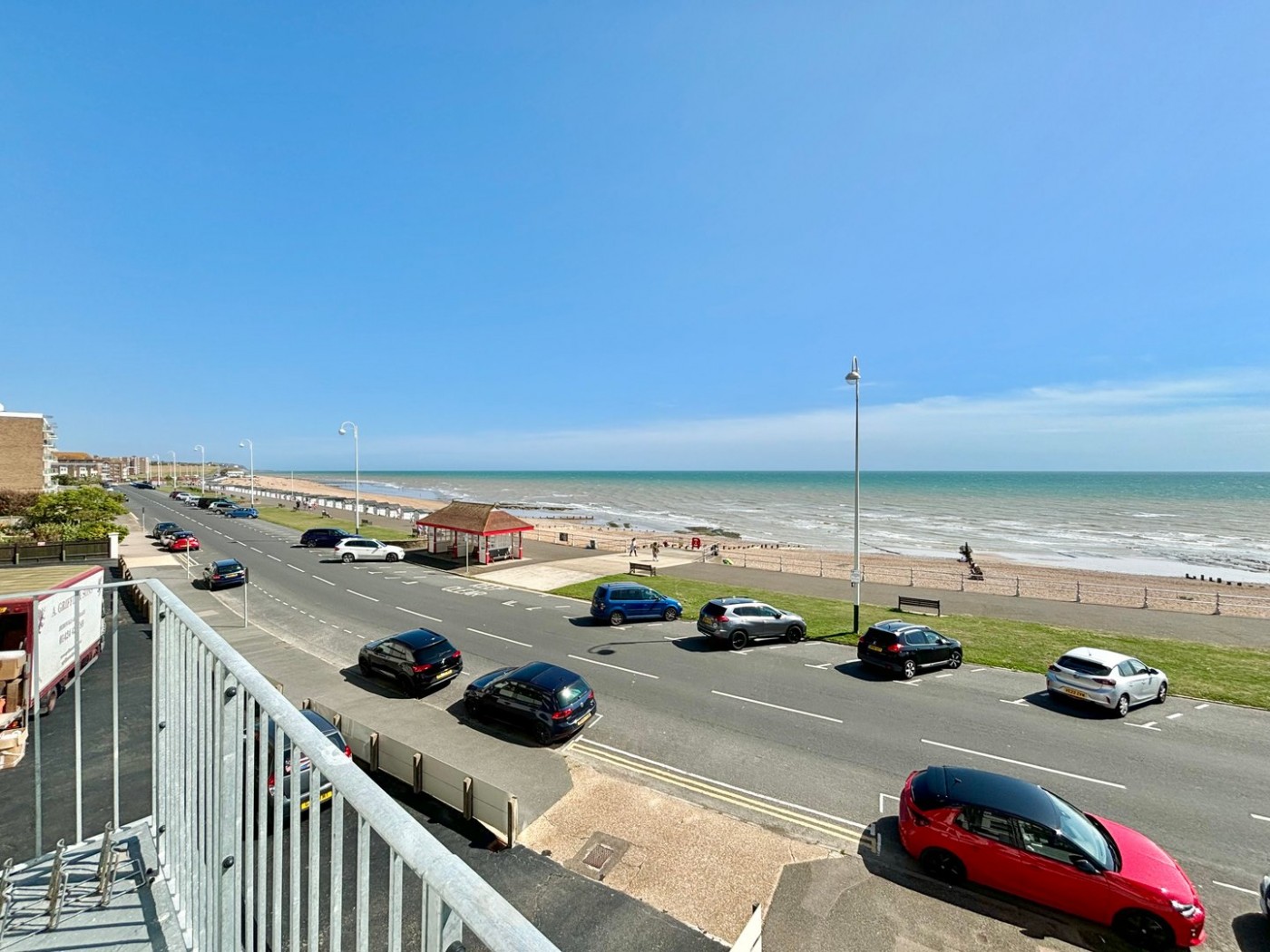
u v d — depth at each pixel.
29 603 13.32
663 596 25.83
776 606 27.77
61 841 4.33
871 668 19.27
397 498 119.81
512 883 9.24
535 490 167.88
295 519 62.38
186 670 3.77
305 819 10.18
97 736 13.05
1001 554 56.78
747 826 10.84
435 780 11.44
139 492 104.75
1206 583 40.66
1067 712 16.02
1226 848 10.51
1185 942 8.09
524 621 24.72
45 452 79.88
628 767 12.90
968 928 8.57
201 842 3.46
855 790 12.11
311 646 20.81
